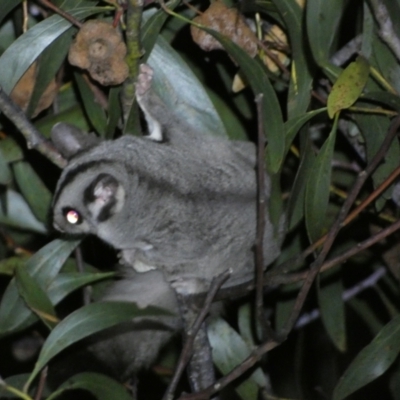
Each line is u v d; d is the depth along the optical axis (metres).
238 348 7.48
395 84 6.94
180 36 8.19
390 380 8.54
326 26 6.34
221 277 5.91
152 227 7.04
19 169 7.61
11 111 6.70
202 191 7.03
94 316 6.13
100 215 6.99
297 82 6.70
